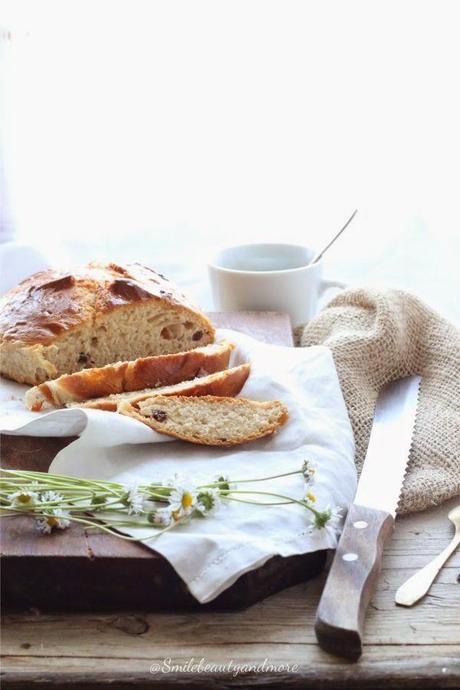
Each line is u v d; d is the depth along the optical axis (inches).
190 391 42.0
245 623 34.9
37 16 58.1
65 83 59.4
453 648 33.9
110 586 35.1
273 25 58.7
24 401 42.6
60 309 44.8
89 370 42.4
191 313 46.1
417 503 39.3
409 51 58.6
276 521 36.0
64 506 36.2
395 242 61.3
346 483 38.6
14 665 33.7
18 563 34.9
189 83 59.7
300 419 40.4
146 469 38.7
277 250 54.6
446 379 46.2
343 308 49.1
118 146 60.6
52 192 60.9
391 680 33.2
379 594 35.8
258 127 60.4
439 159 60.0
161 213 61.6
